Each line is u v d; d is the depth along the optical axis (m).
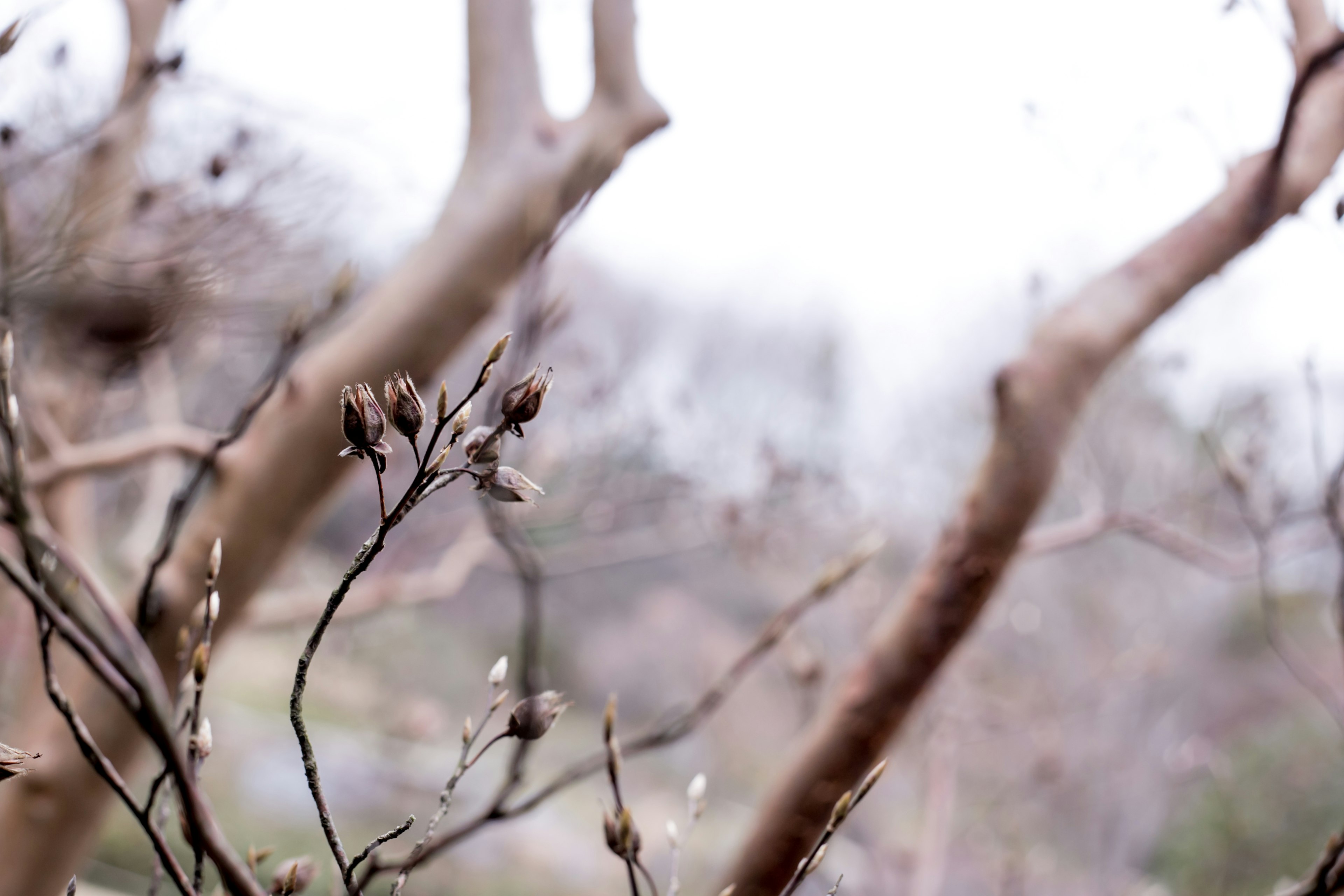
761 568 3.07
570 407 2.61
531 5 1.37
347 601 2.70
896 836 3.59
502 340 0.58
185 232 1.17
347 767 5.00
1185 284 1.30
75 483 2.35
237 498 1.22
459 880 4.88
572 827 5.73
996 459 1.33
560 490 2.84
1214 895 4.94
